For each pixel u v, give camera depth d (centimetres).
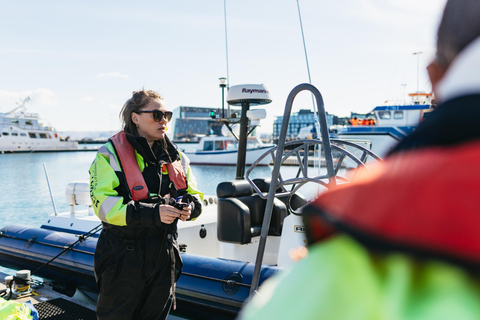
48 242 452
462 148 27
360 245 28
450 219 25
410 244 26
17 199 1325
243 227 383
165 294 226
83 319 335
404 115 1748
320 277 30
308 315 29
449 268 25
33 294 388
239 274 325
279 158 175
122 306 216
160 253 219
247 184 414
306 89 166
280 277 33
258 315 31
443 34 31
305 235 32
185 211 221
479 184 25
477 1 29
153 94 238
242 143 500
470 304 25
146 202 222
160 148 242
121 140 230
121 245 216
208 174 2423
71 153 5678
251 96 471
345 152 231
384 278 27
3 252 480
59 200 1306
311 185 395
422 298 26
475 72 28
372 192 29
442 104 29
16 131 5569
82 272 409
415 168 28
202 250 471
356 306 28
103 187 216
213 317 326
